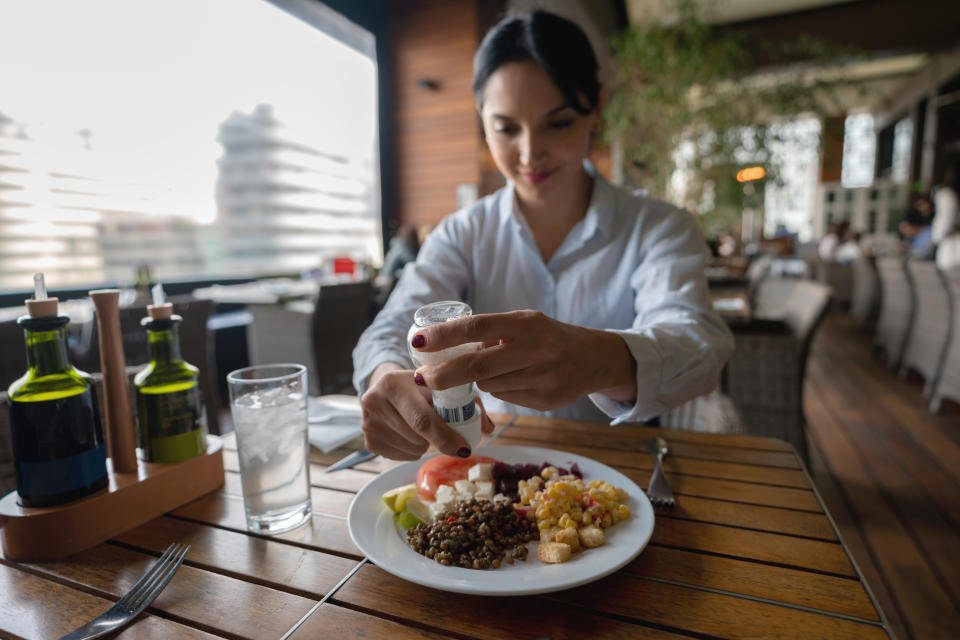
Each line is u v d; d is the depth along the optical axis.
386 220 5.89
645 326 1.00
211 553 0.63
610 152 7.89
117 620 0.51
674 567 0.59
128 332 1.99
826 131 4.36
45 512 0.62
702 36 4.22
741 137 4.30
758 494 0.76
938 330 3.26
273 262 4.86
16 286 2.97
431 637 0.49
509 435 1.01
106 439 0.86
